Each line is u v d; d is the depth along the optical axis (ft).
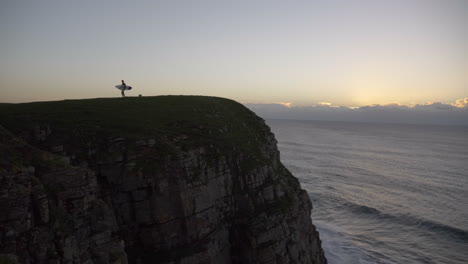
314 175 321.11
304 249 105.29
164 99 133.80
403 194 252.42
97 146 78.28
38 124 79.20
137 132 87.61
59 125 81.76
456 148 617.62
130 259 72.02
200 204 82.23
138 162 77.92
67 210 56.24
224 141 105.91
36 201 49.75
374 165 385.70
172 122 102.47
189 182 81.25
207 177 89.04
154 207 75.51
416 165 388.98
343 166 375.04
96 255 58.23
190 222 78.69
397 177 315.99
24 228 46.78
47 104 101.65
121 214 74.49
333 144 644.27
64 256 50.72
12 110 89.04
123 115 99.04
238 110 155.53
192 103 131.13
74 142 77.25
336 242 160.04
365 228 183.21
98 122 88.53
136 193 75.41
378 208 214.90
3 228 44.52
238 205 98.22
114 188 75.31
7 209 45.70
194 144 92.17
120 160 77.56
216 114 126.72
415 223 189.98
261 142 136.87
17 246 45.19
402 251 152.66
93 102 111.86
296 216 106.22
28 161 55.36
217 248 84.07
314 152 501.15
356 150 543.39
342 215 205.98
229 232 92.94
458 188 271.28
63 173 57.72
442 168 368.89
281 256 91.45
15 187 47.67
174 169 80.02
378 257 145.48
